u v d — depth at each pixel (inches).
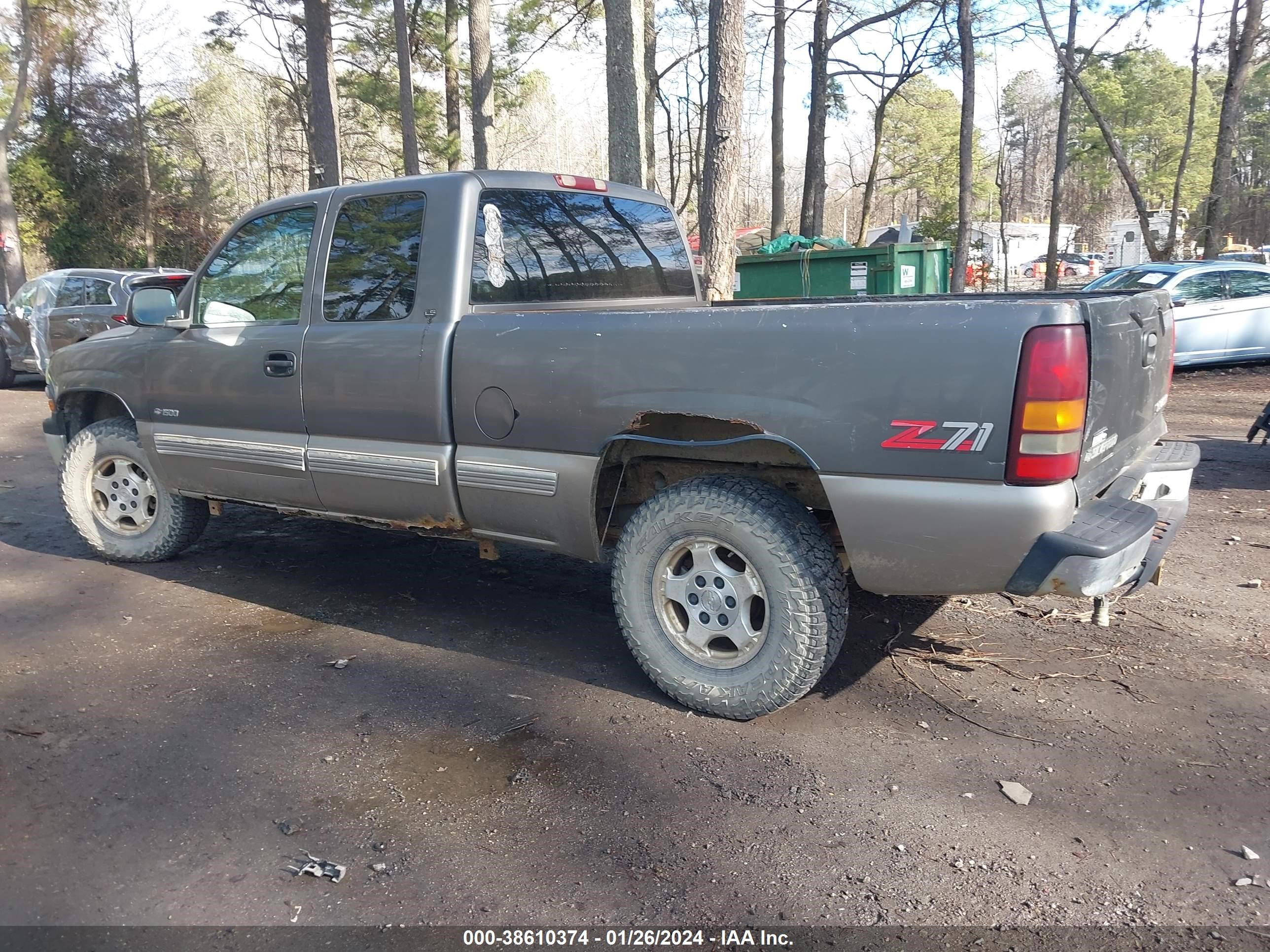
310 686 151.6
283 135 1544.0
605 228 183.8
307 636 173.5
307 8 776.9
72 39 1093.8
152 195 1234.0
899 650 163.0
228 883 101.2
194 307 192.4
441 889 100.2
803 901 98.0
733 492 132.1
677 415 137.9
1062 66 806.5
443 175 158.1
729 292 352.2
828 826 111.1
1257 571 201.9
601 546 150.5
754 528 129.3
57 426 227.3
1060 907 96.5
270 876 102.3
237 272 184.2
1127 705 141.1
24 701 145.3
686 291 203.0
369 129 1210.6
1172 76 2065.7
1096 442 118.3
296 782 121.8
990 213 1926.7
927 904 97.3
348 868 103.7
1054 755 127.0
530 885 100.9
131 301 189.0
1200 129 2057.1
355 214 166.1
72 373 212.8
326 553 226.2
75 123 1157.1
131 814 114.4
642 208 194.5
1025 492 111.1
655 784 121.0
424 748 131.0
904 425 116.1
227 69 1633.9
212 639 171.8
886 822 111.9
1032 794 117.3
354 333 162.4
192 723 138.3
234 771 124.6
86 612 186.4
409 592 198.1
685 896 99.0
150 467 203.5
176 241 1298.0
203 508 211.5
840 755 127.6
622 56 380.2
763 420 124.7
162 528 208.7
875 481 119.2
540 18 860.6
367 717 140.4
